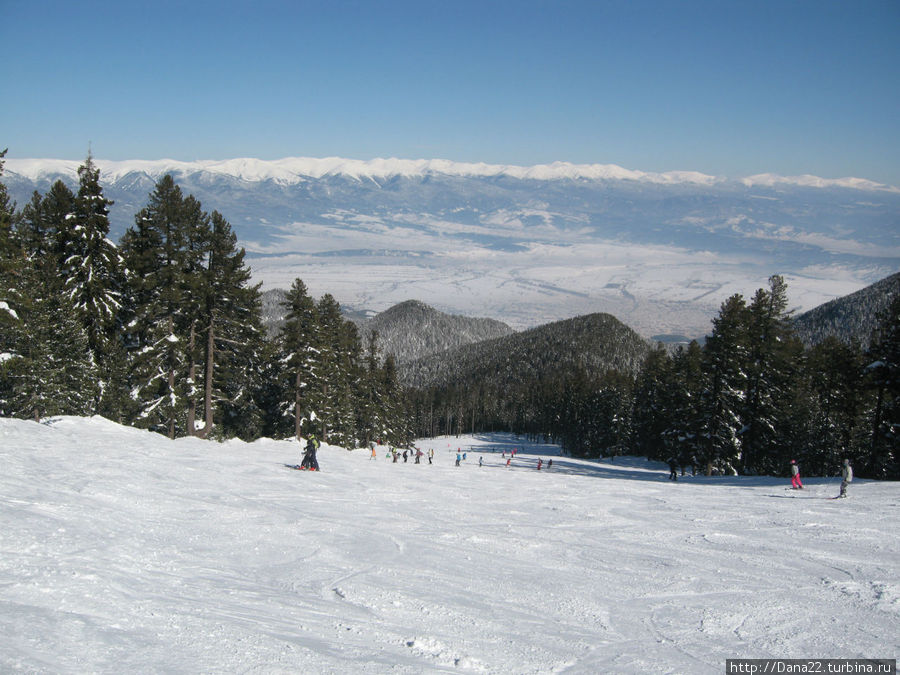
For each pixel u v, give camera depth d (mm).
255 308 45031
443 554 13156
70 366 41125
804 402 60000
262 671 5859
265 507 16906
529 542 15039
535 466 71375
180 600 8023
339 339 65750
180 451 29297
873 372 42000
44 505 12188
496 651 7582
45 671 5004
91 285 39281
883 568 12664
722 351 48562
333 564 11539
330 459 38688
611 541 15609
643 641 8375
